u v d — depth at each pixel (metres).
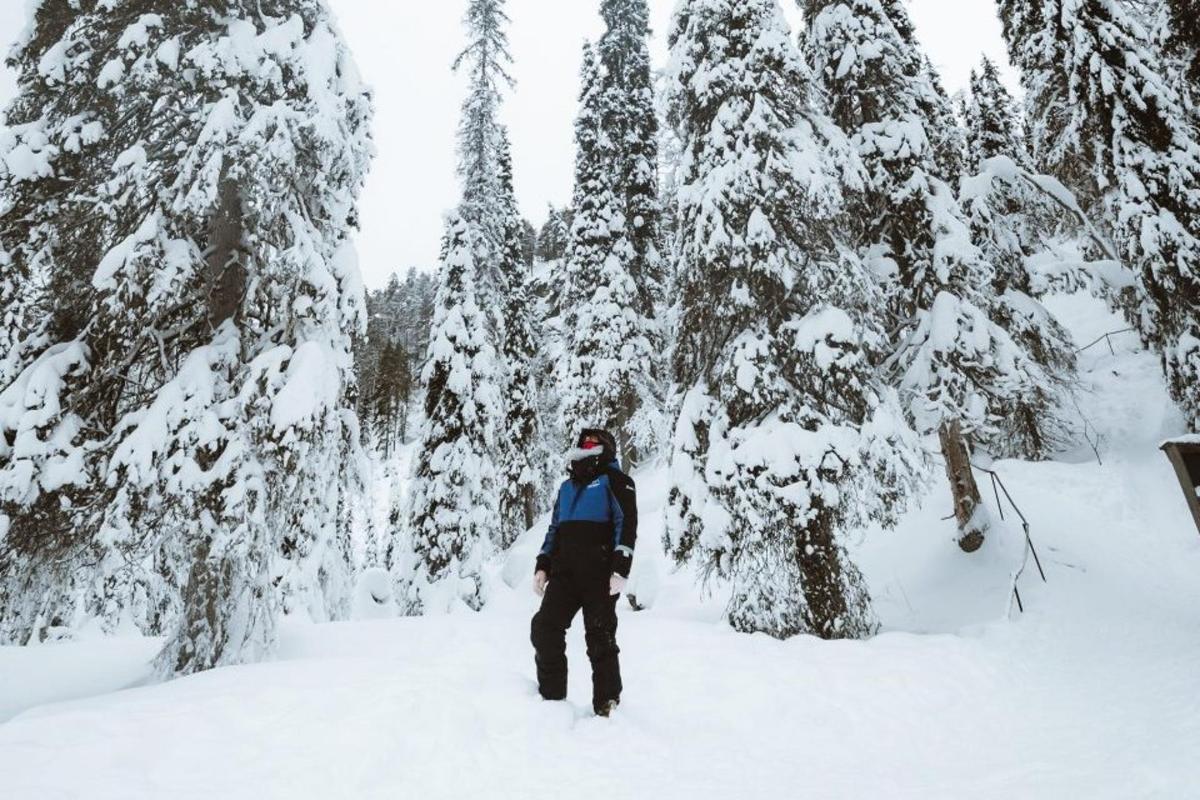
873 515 7.99
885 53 11.43
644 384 19.56
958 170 12.68
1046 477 13.70
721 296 8.73
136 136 7.13
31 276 7.16
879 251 11.31
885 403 8.27
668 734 4.05
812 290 8.33
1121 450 14.03
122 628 10.51
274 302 6.96
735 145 8.64
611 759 3.45
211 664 5.88
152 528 6.23
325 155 7.07
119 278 6.07
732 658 5.59
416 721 3.38
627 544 4.11
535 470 25.02
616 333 18.72
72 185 7.18
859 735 4.32
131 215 6.59
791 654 5.91
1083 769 3.43
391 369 53.62
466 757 3.21
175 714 3.21
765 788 3.23
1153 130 11.78
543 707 3.87
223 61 6.52
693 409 8.66
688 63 9.19
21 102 7.18
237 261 7.14
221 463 6.02
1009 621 8.12
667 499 8.77
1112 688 5.23
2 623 6.84
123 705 3.38
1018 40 13.84
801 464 7.49
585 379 18.97
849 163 9.12
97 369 6.72
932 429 11.52
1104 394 16.25
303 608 8.10
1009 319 11.45
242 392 6.29
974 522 11.63
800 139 8.65
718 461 7.93
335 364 7.02
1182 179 11.34
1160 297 11.64
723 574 8.27
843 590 7.73
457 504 16.44
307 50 7.04
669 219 11.00
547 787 3.05
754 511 7.64
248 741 3.04
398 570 17.11
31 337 6.95
